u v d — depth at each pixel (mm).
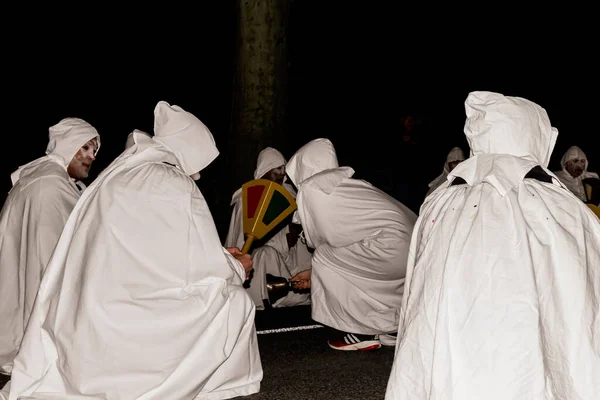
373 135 20453
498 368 2965
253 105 10945
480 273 3070
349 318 6070
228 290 4520
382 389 5082
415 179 12781
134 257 4254
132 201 4305
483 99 3420
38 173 5473
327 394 4973
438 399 3012
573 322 3066
